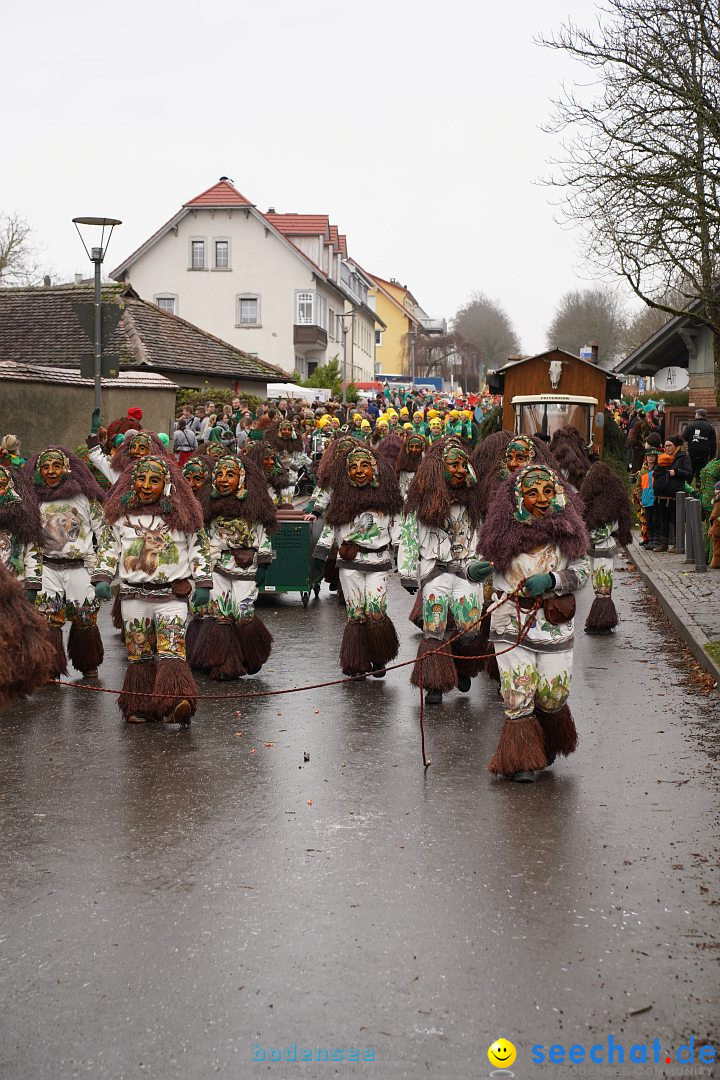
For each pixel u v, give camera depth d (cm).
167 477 859
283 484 1531
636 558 1875
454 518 941
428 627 945
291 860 592
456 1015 435
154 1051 414
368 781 732
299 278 6138
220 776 743
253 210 6084
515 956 481
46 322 3578
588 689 1005
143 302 3891
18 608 510
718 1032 423
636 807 675
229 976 466
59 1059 411
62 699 975
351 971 469
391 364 11431
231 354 3938
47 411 2238
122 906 537
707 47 1794
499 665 729
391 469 1047
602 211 1909
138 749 811
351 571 1040
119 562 870
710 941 495
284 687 1016
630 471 2666
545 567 716
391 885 557
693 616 1283
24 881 568
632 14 1834
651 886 555
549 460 820
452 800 690
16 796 704
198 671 1082
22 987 461
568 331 10019
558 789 711
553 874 570
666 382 2744
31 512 945
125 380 2447
